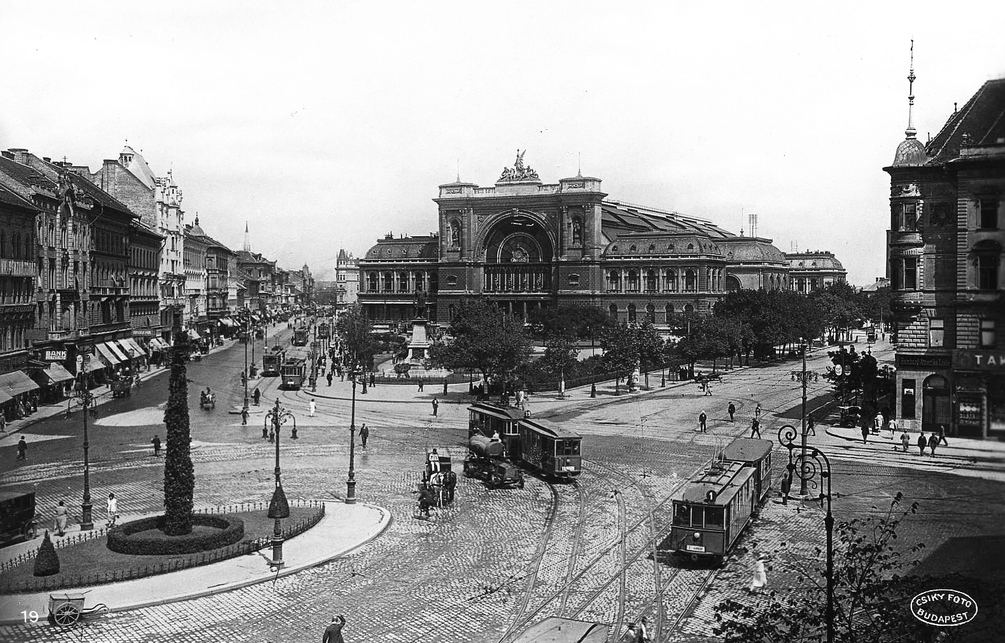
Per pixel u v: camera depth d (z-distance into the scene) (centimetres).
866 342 18762
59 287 9612
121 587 3434
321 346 17662
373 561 3859
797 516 4641
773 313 14950
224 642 2923
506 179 19988
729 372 13362
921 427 7119
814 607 2747
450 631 3030
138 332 12875
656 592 3431
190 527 4044
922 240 6988
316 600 3347
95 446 6744
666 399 10100
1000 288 1958
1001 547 1983
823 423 8106
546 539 4228
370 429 7919
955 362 2958
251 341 18850
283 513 4478
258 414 8819
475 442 5731
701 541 3722
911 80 7038
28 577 3494
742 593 3403
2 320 8062
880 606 2336
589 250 18825
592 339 15950
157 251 14675
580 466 5625
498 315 11331
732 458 4741
